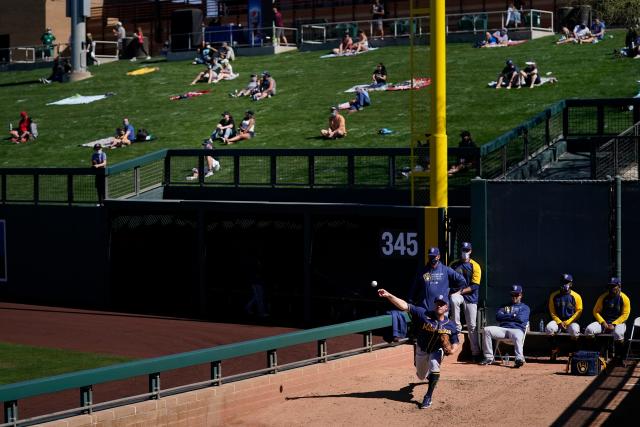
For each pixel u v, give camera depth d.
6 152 105.06
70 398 39.62
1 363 50.53
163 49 149.50
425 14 56.00
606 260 47.84
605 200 47.78
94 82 133.50
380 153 65.94
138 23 170.62
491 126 84.56
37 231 75.50
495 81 98.75
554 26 131.00
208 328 60.72
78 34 138.38
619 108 70.00
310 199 69.38
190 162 76.44
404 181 66.06
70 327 62.00
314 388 43.75
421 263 55.94
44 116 118.62
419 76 56.84
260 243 64.94
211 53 133.25
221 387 39.62
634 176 55.75
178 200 70.81
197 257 67.62
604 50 104.25
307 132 93.19
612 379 43.31
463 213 54.03
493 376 44.59
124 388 41.53
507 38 116.69
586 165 63.53
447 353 39.97
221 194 73.56
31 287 75.94
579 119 70.50
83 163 95.94
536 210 48.78
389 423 38.00
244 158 74.00
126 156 95.25
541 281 48.78
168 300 69.25
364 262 60.41
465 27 121.06
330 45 130.50
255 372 41.56
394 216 58.22
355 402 41.12
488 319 49.16
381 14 133.25
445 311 40.38
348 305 61.06
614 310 46.88
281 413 40.41
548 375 44.47
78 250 73.25
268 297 64.75
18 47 161.25
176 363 37.84
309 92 108.50
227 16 159.12
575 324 46.72
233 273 66.00
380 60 117.88
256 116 102.31
